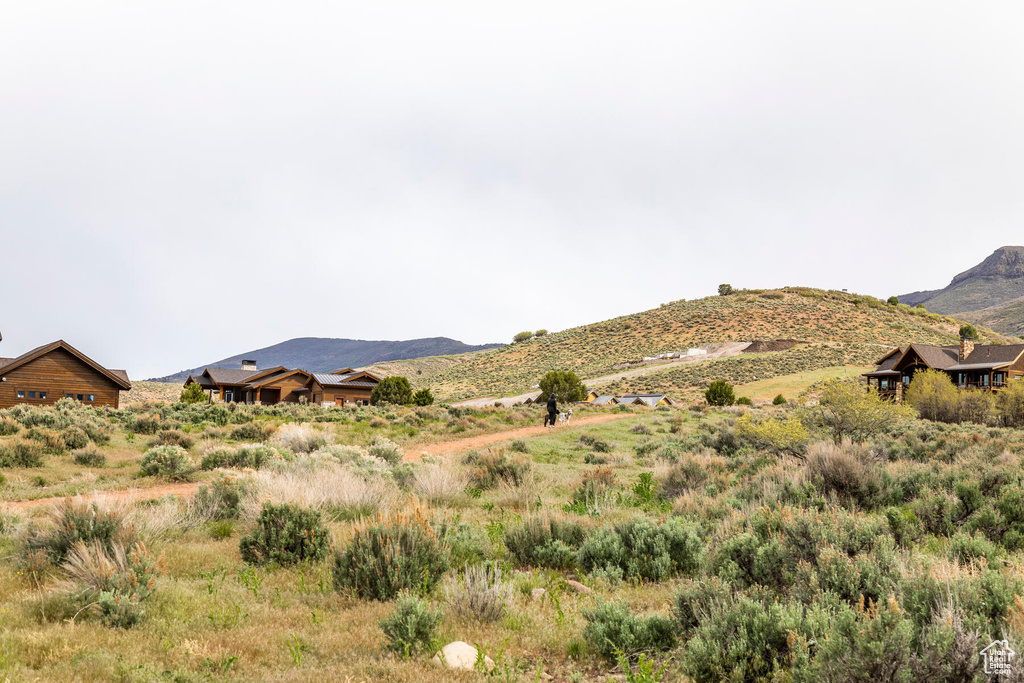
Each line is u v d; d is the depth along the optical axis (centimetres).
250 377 7550
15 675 419
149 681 421
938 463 1304
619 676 455
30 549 750
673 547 780
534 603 618
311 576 728
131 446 2273
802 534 595
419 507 750
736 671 411
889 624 383
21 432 2069
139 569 628
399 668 449
